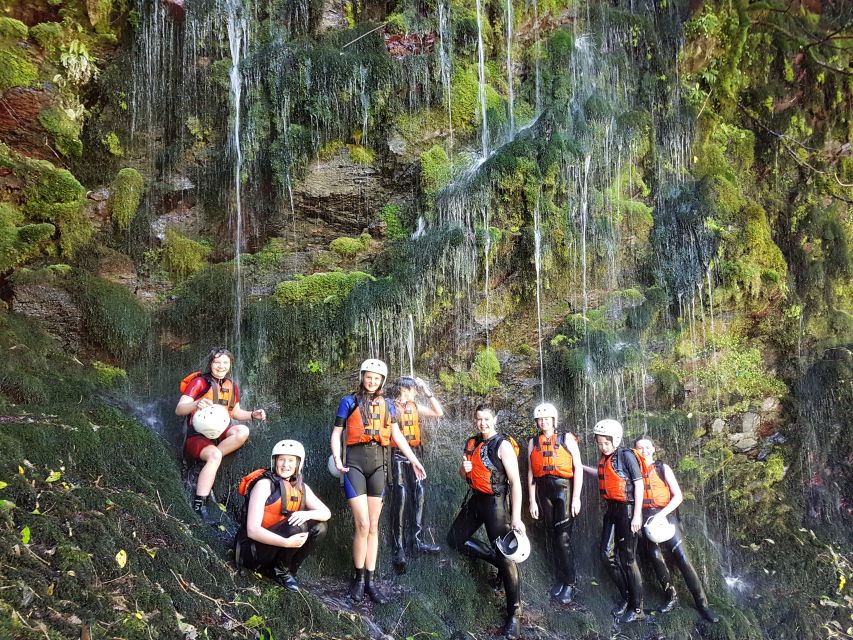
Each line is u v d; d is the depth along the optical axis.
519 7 7.32
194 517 4.45
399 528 5.12
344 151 6.43
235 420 5.59
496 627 5.07
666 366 7.04
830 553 7.27
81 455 4.33
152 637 3.28
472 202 6.18
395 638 4.48
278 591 4.12
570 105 7.20
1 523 3.41
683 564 5.80
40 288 5.52
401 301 5.89
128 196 6.02
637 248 7.02
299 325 5.90
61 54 5.84
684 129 7.95
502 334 6.36
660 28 8.19
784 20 8.99
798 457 7.75
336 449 4.71
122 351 5.68
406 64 6.58
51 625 3.02
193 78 6.28
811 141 9.00
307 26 6.71
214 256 6.30
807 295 8.35
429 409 5.54
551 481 5.59
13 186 5.59
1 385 4.71
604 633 5.38
